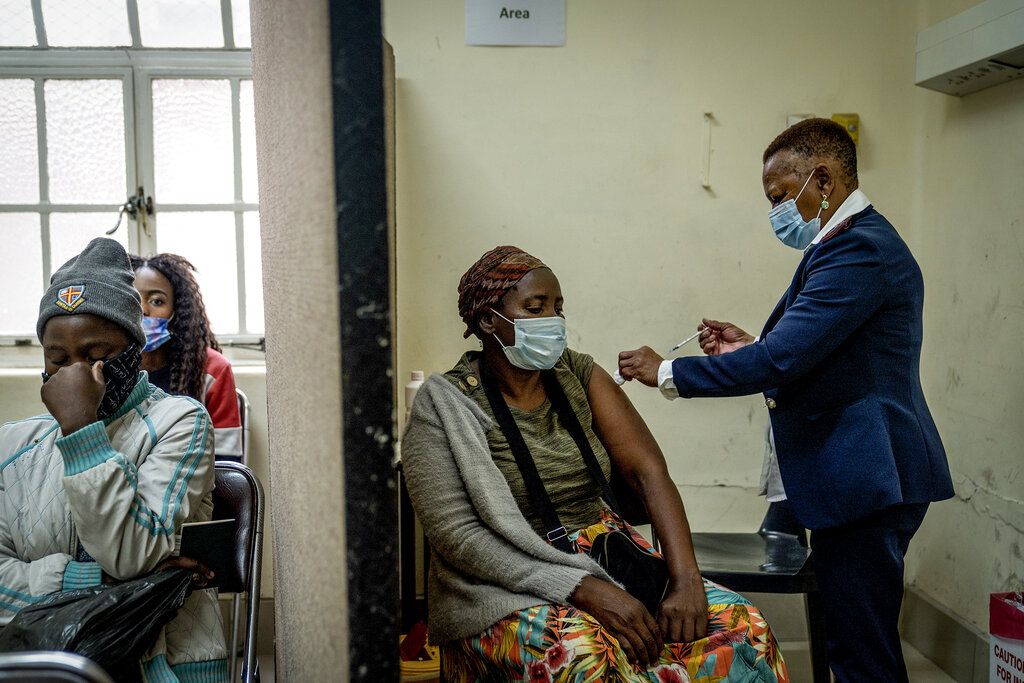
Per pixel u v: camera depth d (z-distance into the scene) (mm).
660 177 2783
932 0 2680
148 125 2826
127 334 1462
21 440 1508
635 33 2746
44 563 1377
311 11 641
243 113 2863
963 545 2555
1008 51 2107
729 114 2775
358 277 600
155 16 2812
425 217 2758
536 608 1481
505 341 1673
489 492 1547
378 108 599
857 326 1760
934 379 2750
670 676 1436
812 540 1904
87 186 2848
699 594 1562
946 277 2664
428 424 1634
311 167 675
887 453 1747
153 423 1486
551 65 2744
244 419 2662
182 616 1426
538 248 2783
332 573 657
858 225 1857
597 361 2816
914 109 2814
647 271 2803
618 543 1590
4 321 2838
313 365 702
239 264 2902
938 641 2639
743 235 2807
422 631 2326
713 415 2846
